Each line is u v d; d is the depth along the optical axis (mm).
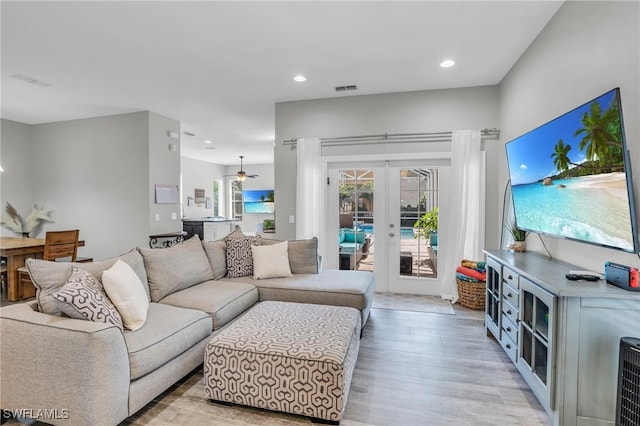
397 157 4391
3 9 2457
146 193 5070
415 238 4480
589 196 1921
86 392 1614
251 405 1952
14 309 1915
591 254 2152
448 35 2908
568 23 2416
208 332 2418
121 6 2441
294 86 4121
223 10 2508
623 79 1851
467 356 2678
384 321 3463
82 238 5469
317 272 3701
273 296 3180
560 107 2539
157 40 2961
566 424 1735
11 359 1750
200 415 1925
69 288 1815
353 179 4648
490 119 4078
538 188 2508
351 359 2094
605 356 1685
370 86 4133
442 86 4133
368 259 4648
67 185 5559
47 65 3457
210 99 4562
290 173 4734
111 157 5262
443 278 4230
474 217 4062
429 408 1998
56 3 2393
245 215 11312
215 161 10703
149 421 1864
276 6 2463
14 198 5602
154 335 1982
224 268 3561
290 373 1870
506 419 1896
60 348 1652
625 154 1645
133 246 5152
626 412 1510
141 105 4809
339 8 2496
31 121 5609
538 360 2021
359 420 1885
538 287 1969
